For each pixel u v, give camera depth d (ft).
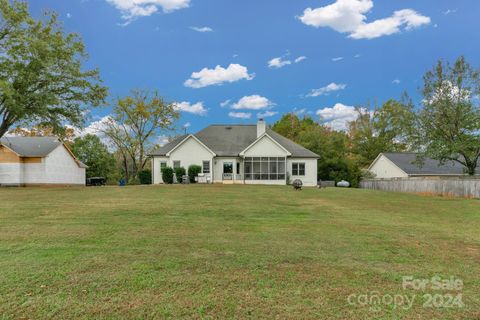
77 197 45.68
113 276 13.48
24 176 90.53
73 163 108.27
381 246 19.29
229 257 16.40
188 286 12.53
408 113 79.92
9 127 71.36
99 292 11.87
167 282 12.91
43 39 67.97
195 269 14.52
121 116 121.08
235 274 13.94
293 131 157.69
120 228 23.39
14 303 10.91
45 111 66.33
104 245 18.47
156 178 93.20
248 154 92.84
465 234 23.62
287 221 27.58
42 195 48.57
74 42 72.38
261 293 11.99
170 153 91.35
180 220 27.12
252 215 30.53
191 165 89.97
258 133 96.53
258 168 93.09
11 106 61.11
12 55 64.39
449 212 36.83
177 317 10.13
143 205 36.68
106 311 10.43
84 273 13.80
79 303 10.97
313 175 95.25
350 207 38.91
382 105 145.79
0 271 13.91
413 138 78.95
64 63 69.97
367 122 149.07
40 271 13.96
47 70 66.64
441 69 73.67
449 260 16.61
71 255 16.40
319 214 32.24
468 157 75.61
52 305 10.79
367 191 68.03
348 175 112.57
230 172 92.89
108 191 57.00
